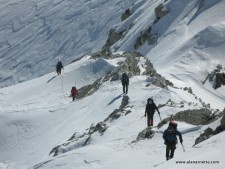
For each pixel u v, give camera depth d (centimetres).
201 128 2489
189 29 9325
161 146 2380
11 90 6706
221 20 9025
